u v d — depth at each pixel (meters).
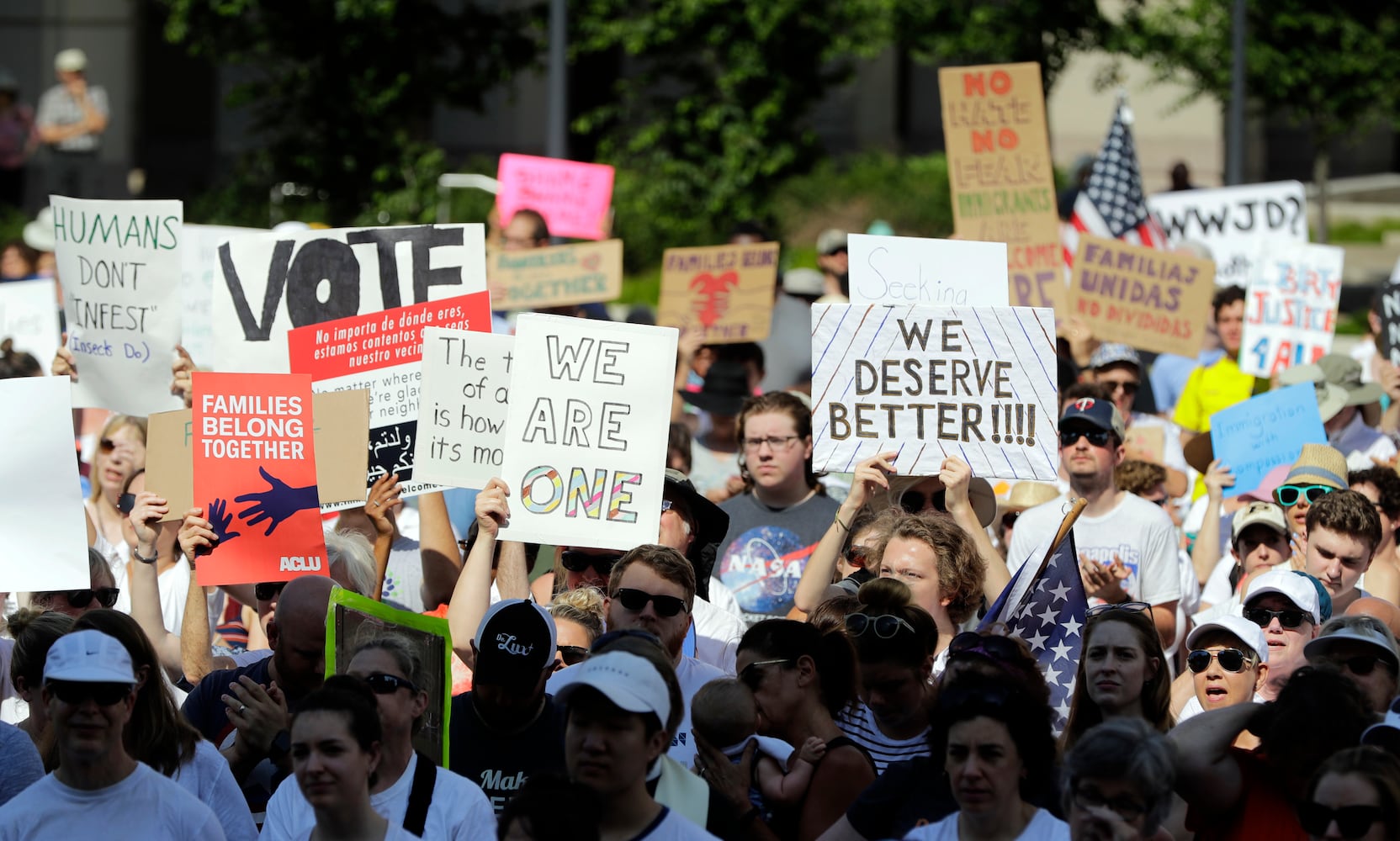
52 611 16.73
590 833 11.00
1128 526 19.78
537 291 29.58
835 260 33.88
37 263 38.44
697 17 44.94
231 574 16.86
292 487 17.02
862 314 18.16
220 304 19.53
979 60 46.25
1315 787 11.41
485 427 18.16
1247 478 22.66
